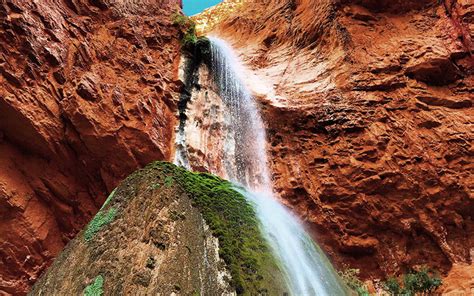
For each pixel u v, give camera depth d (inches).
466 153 445.7
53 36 449.7
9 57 397.7
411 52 537.6
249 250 256.5
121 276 217.6
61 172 421.7
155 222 246.2
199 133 516.7
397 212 446.6
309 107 535.2
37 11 444.8
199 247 243.3
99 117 432.5
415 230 441.1
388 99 510.0
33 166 407.2
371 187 459.5
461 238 424.2
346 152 488.7
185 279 217.0
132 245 237.9
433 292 398.6
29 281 381.7
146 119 476.1
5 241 376.8
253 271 237.8
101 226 273.7
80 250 262.7
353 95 525.7
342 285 328.5
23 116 384.2
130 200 279.6
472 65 513.0
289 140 535.8
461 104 492.1
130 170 442.0
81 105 424.2
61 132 414.3
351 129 500.7
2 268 372.8
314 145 517.3
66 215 420.8
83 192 433.4
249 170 525.0
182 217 259.0
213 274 227.8
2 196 377.4
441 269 418.9
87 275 233.6
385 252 446.6
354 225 463.5
